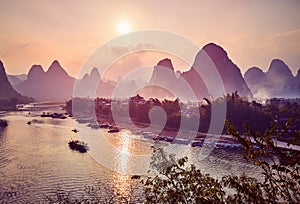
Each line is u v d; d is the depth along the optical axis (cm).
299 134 527
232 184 539
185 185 578
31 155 3972
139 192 2339
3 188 2616
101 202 2175
